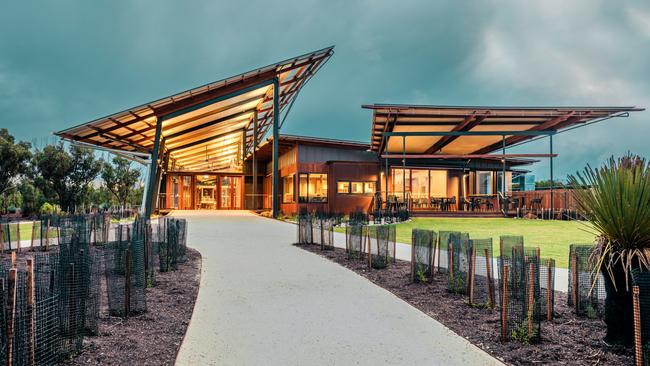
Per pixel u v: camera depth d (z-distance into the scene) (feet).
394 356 10.30
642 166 10.89
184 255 24.66
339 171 70.85
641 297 9.61
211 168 104.83
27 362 8.68
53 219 33.32
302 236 32.09
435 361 9.99
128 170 97.96
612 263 10.48
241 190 101.96
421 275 18.57
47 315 9.61
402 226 50.29
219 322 12.82
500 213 65.82
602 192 10.92
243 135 87.04
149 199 50.55
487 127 69.41
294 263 23.31
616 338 10.54
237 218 65.67
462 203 76.33
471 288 14.71
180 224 24.84
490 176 82.33
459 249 17.07
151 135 59.52
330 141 73.31
